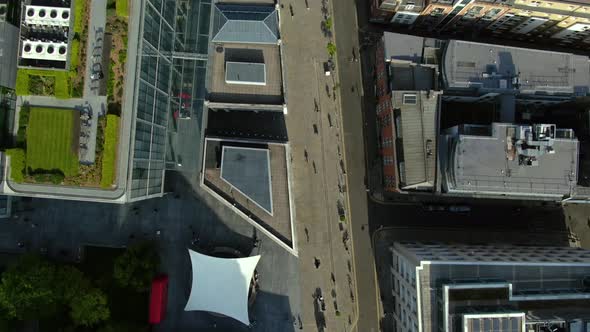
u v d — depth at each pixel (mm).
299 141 74188
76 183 52375
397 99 63219
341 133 74188
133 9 52000
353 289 72875
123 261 65938
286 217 64375
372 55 74500
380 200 73875
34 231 73688
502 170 59781
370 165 74062
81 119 52188
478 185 59469
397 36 66188
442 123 72062
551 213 74375
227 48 65000
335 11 74875
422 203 73812
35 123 52094
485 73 64312
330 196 73812
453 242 73438
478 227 74125
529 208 74375
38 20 51312
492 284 55375
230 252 72250
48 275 62656
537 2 62531
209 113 69375
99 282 69125
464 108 72250
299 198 73812
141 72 53312
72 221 73812
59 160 52000
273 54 64750
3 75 53188
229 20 62594
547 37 72938
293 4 74812
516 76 64062
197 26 68250
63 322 69500
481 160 59688
